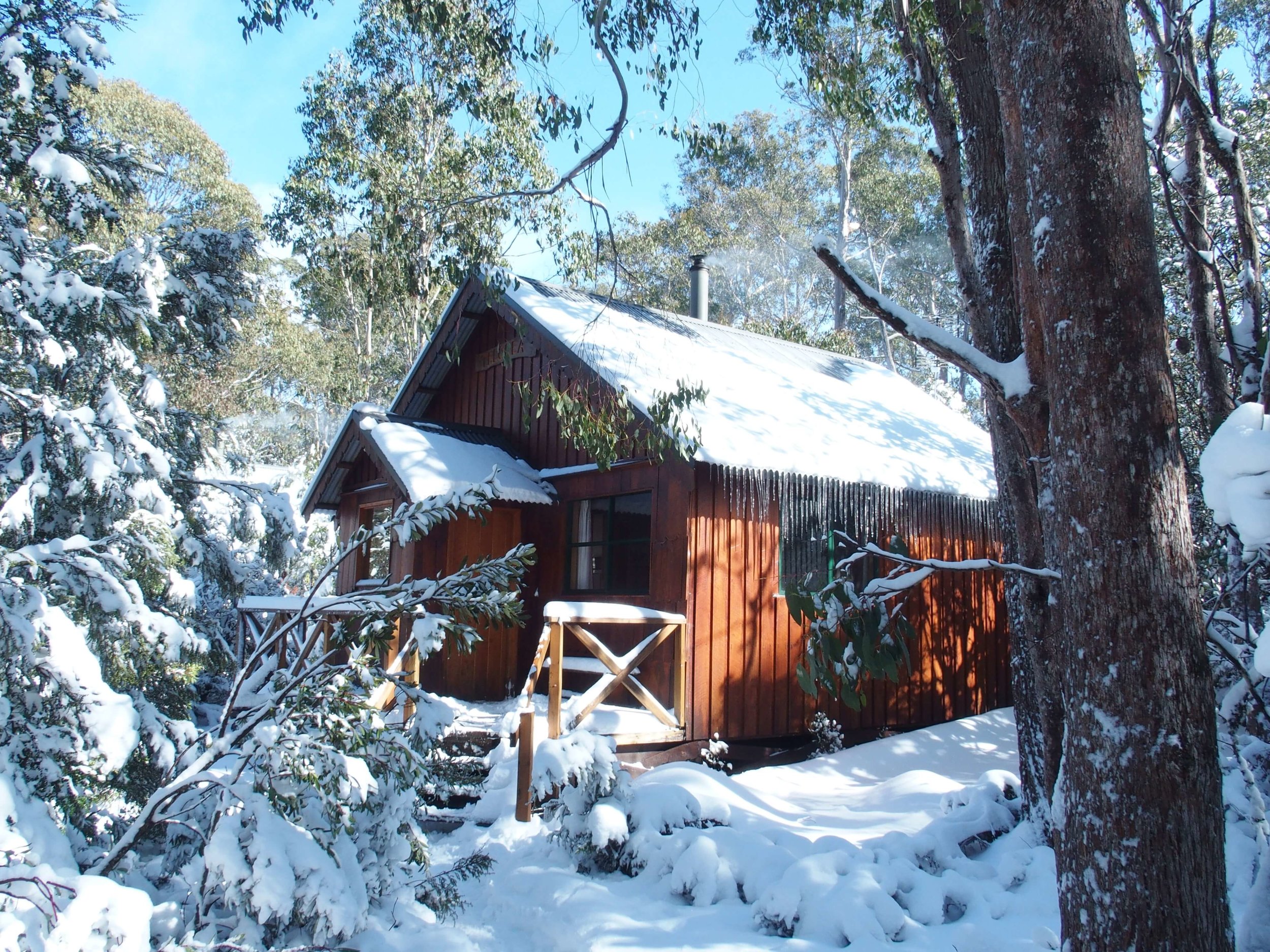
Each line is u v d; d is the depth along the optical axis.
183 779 3.89
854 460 9.82
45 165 7.22
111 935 3.04
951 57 6.66
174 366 11.50
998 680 11.84
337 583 11.92
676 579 8.67
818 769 8.84
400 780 4.18
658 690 8.76
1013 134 3.82
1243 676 3.35
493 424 11.80
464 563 4.45
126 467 6.14
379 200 17.69
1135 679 3.02
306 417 31.42
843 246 25.91
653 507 9.05
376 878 4.36
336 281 21.55
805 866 4.50
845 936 4.09
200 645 5.02
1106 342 3.16
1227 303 6.82
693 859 4.87
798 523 9.60
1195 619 3.09
